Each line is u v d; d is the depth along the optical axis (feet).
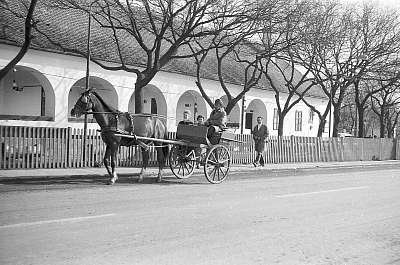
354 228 25.63
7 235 20.70
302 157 82.33
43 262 17.08
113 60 77.66
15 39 66.80
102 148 53.42
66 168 49.60
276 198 35.50
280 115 89.92
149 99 92.63
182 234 22.47
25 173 43.16
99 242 20.27
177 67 92.43
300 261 19.03
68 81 75.10
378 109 177.27
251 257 19.21
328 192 40.34
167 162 55.36
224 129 45.01
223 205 31.19
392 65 94.32
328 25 85.71
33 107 80.94
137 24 68.85
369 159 103.50
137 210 28.04
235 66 112.68
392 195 39.81
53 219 24.30
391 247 21.93
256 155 72.02
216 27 68.49
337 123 100.37
